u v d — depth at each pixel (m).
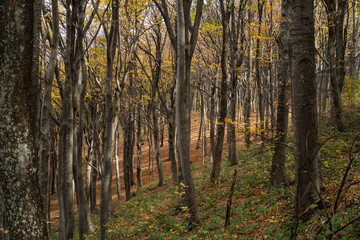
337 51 13.26
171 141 17.81
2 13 4.66
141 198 17.91
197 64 20.14
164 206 13.05
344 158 8.52
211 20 15.37
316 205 4.37
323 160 8.76
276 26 12.33
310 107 4.66
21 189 4.70
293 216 5.10
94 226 14.11
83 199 11.44
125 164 20.47
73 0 9.96
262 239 5.34
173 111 17.48
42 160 8.49
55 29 7.28
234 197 9.77
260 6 12.73
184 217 9.44
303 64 4.67
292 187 7.77
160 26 14.53
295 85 4.76
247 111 18.95
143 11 13.45
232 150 16.56
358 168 6.92
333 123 12.64
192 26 8.42
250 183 10.53
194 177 17.14
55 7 7.07
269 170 11.05
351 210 4.48
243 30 15.88
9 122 4.66
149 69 20.80
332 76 12.19
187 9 8.28
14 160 4.67
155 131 20.94
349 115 13.45
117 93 10.55
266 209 7.07
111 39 9.30
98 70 17.39
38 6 6.46
